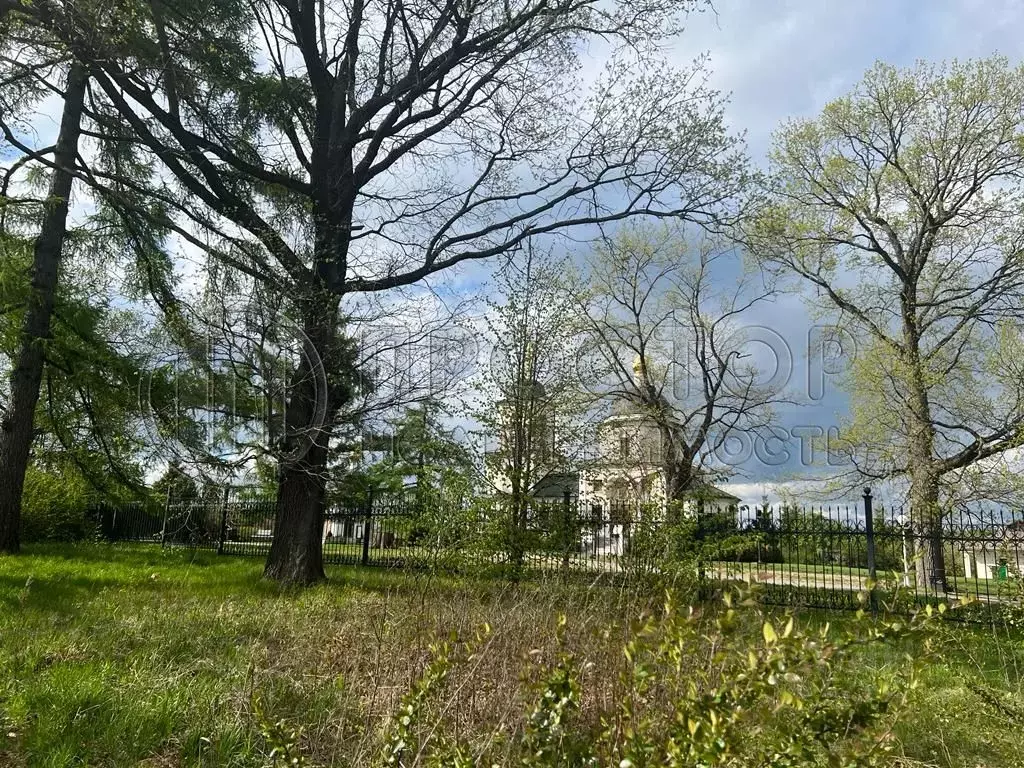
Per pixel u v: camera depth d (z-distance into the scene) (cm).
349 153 1285
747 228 1384
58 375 1580
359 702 441
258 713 335
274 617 721
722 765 194
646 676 228
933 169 2019
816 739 212
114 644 581
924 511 1512
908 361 1784
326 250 1153
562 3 1179
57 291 1533
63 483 1906
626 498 988
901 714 223
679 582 697
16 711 421
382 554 1458
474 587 725
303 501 1140
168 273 1503
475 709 352
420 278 1259
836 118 2067
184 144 1118
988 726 413
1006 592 531
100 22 983
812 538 1172
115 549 1689
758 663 200
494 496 992
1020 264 1836
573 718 262
